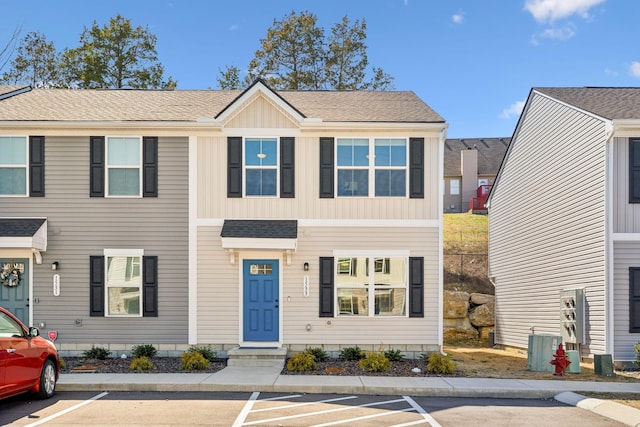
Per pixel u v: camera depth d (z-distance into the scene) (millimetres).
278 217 14023
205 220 13992
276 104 14016
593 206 13875
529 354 12867
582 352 14305
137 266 13992
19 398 9484
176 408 8844
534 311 17328
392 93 17438
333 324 13867
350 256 13961
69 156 13992
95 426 7688
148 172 14008
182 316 13883
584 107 14672
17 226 13469
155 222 13984
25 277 13898
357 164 14141
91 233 13922
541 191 17078
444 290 21891
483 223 28891
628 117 13328
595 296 13703
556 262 15930
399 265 14023
